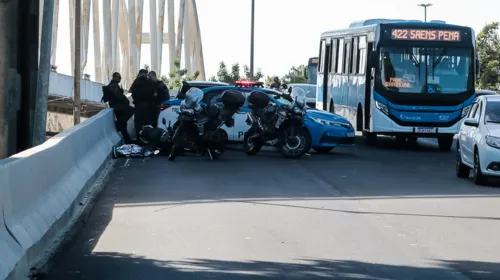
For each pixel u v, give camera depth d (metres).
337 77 32.91
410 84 27.25
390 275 9.08
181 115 21.88
